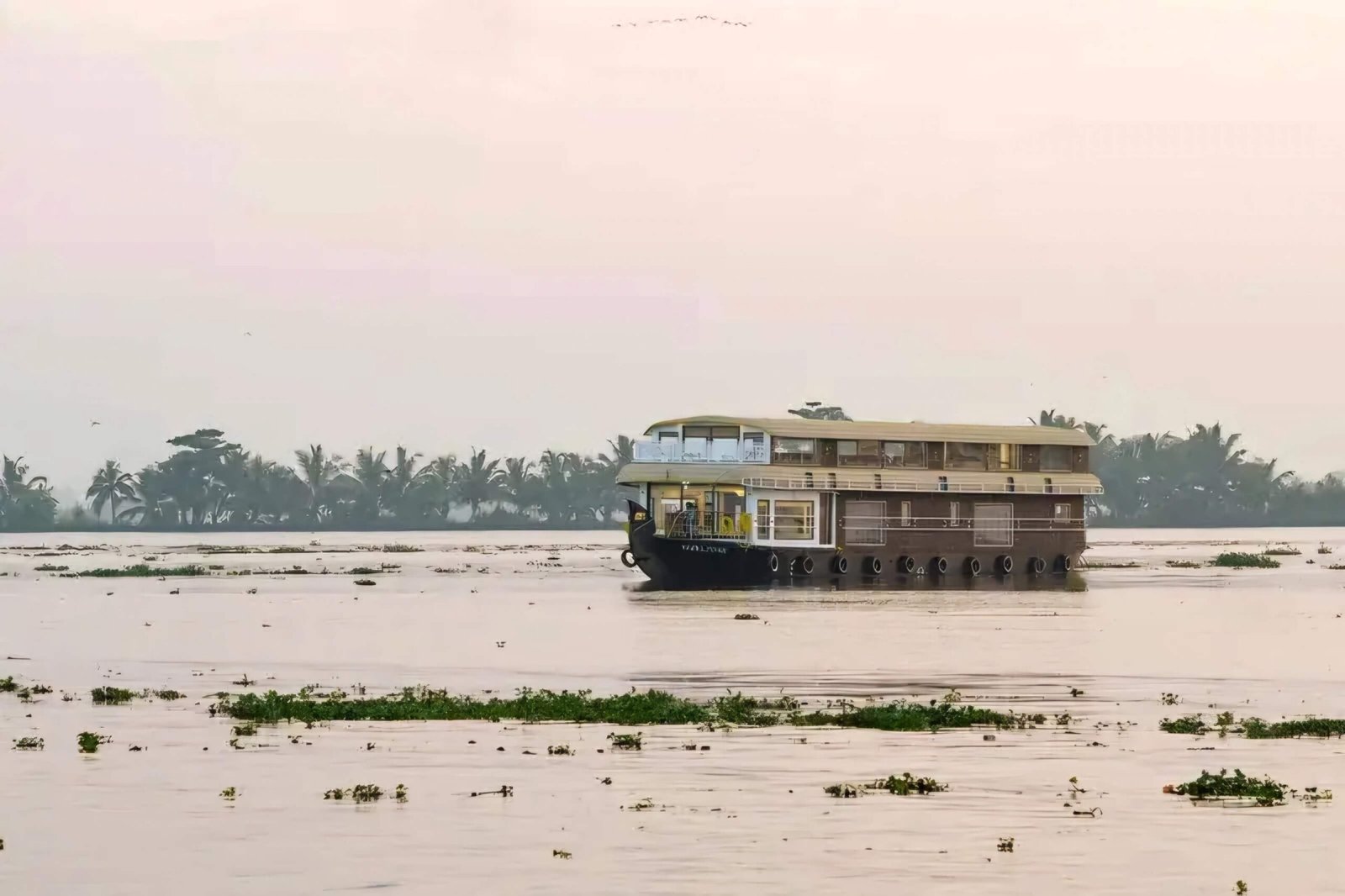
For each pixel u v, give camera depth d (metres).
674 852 134.88
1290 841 138.75
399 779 164.25
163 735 191.50
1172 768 170.75
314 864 131.38
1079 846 137.00
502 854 134.38
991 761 174.62
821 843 137.75
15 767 170.38
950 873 128.75
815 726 197.62
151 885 126.06
